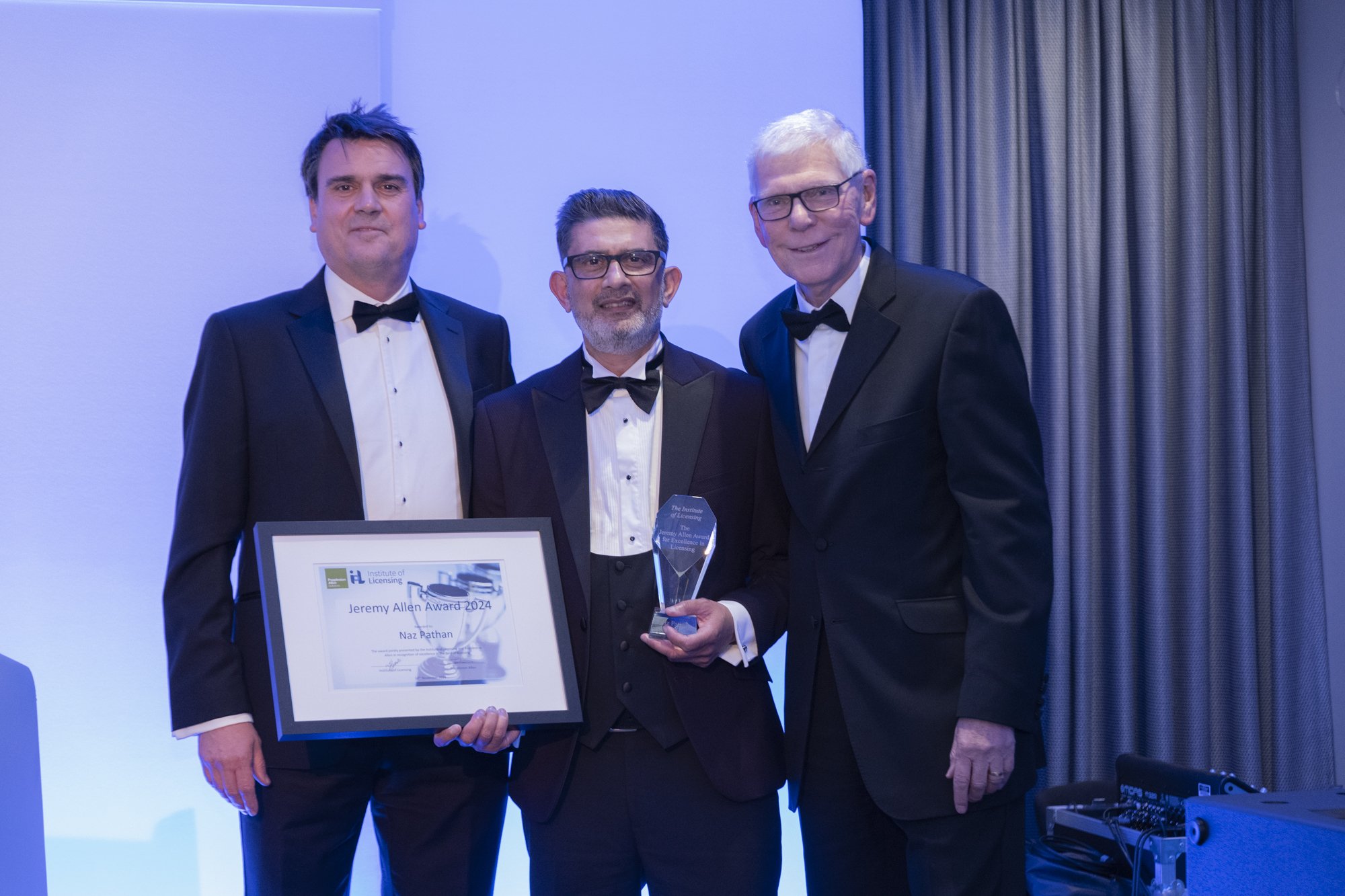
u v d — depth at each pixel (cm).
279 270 261
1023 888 195
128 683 254
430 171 275
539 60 280
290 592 187
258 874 198
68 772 252
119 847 253
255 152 262
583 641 196
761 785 196
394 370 215
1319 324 308
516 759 202
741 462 209
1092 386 300
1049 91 302
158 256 258
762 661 206
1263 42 311
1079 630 293
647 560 199
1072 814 237
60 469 254
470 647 191
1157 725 295
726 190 285
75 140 257
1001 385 192
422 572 193
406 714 186
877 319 199
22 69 257
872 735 193
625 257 201
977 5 303
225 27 263
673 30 285
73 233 256
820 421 200
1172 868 201
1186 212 304
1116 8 305
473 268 276
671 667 194
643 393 204
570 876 195
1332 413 304
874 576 196
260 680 199
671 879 193
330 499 203
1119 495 298
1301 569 303
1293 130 310
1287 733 299
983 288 196
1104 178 305
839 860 205
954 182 298
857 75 291
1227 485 304
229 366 204
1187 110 306
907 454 194
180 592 196
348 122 213
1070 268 298
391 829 210
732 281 284
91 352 256
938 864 190
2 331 254
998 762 185
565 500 200
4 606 251
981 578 188
